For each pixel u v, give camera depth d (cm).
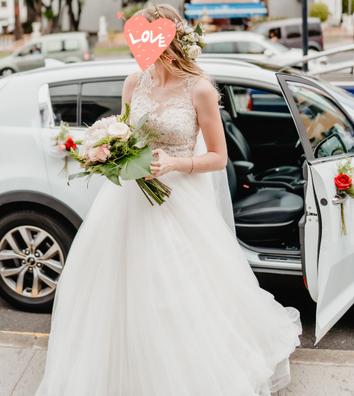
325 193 337
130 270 287
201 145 318
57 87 408
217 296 295
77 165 387
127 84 311
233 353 290
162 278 282
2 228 413
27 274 427
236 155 496
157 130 292
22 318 420
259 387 294
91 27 2791
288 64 493
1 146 400
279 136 545
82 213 389
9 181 397
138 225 290
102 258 294
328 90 421
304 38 833
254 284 314
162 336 278
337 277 346
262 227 411
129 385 286
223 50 1490
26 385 325
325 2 2573
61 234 404
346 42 2577
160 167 277
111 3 2741
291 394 314
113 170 266
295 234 414
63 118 404
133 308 283
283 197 439
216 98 295
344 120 405
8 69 1888
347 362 340
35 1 2802
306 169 353
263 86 388
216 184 336
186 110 291
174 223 292
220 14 2375
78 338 295
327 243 337
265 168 550
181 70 292
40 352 355
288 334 322
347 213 351
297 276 376
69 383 285
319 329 332
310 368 335
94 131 275
